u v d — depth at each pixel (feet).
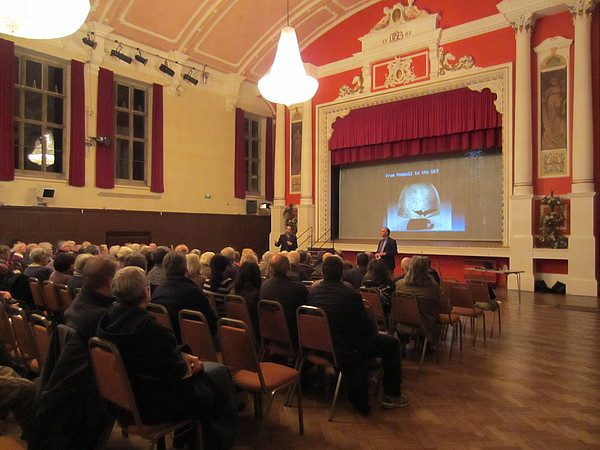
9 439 6.49
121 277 7.17
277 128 47.91
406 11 39.19
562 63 31.55
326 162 45.34
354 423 10.14
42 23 16.76
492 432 9.67
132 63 40.55
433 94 38.47
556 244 31.24
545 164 32.27
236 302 12.27
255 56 47.52
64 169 37.11
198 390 7.59
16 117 34.55
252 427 9.94
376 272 15.30
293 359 13.41
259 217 52.49
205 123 47.03
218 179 48.26
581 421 10.24
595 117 30.53
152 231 42.14
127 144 41.83
